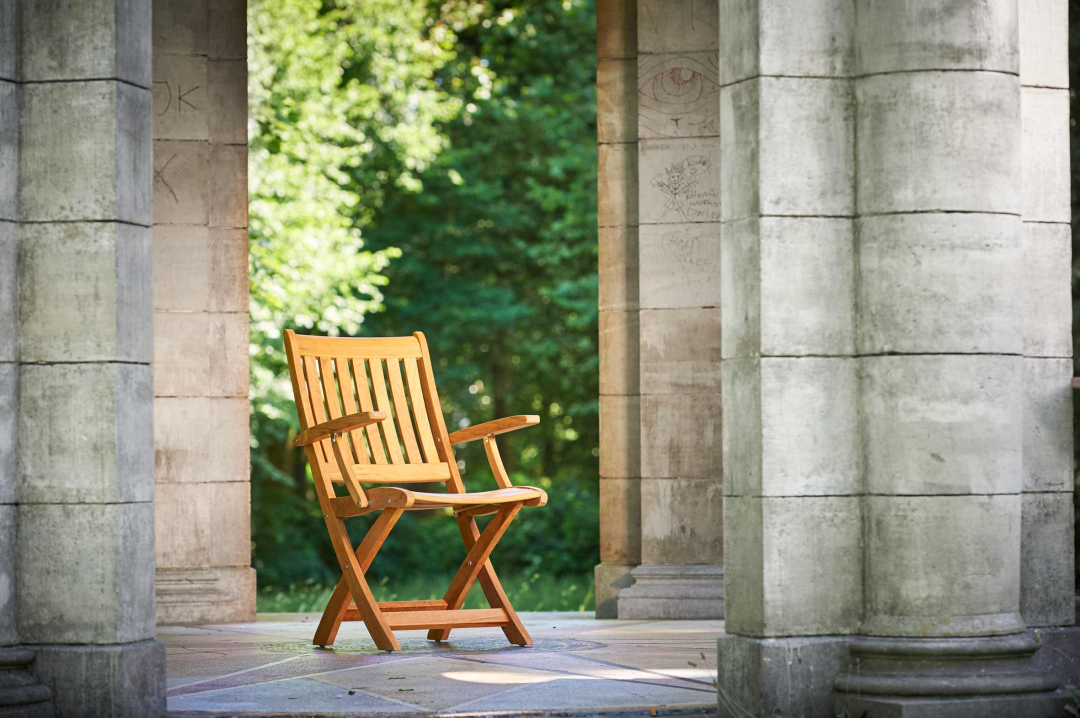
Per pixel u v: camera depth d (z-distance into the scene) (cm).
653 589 744
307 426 596
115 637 409
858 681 401
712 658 547
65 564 412
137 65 429
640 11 766
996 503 413
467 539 626
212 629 705
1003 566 414
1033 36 462
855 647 407
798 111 414
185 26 767
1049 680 409
